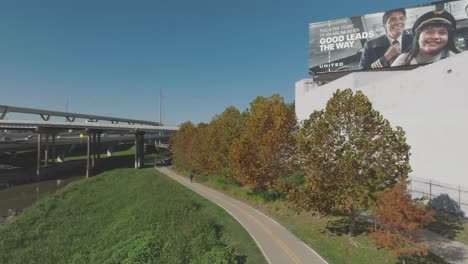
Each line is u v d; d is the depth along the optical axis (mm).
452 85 25812
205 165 54156
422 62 42500
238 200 39188
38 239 30516
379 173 18312
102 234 30594
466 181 24484
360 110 19609
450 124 25969
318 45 50125
